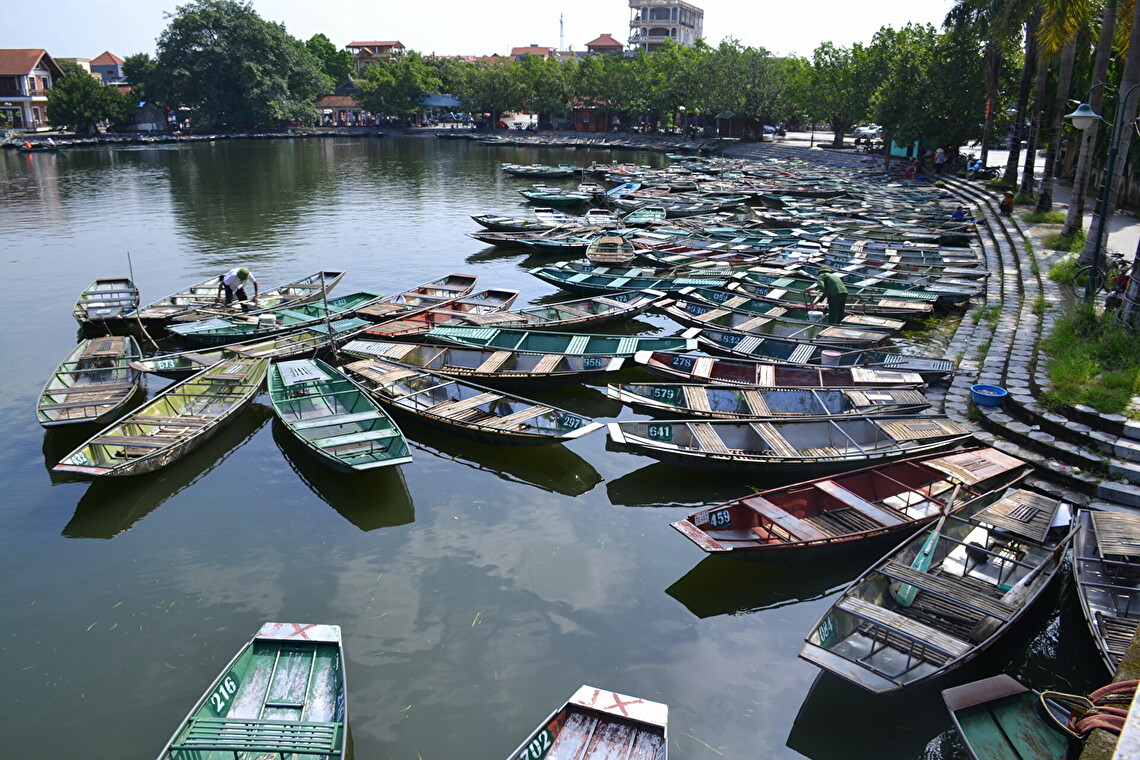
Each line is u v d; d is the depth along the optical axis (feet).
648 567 39.60
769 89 249.14
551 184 189.67
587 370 56.29
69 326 75.66
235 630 34.88
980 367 56.13
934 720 30.17
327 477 48.21
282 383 55.42
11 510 44.14
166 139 297.94
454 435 51.65
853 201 143.64
